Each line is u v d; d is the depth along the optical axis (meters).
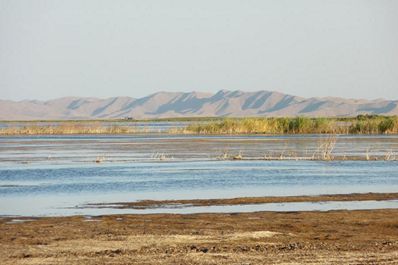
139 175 55.53
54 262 23.52
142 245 26.45
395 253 24.86
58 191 45.22
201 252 25.16
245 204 38.50
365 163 65.75
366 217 33.25
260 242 27.14
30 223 32.03
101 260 23.81
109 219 33.12
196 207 37.47
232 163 67.00
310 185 47.81
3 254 24.78
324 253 24.88
